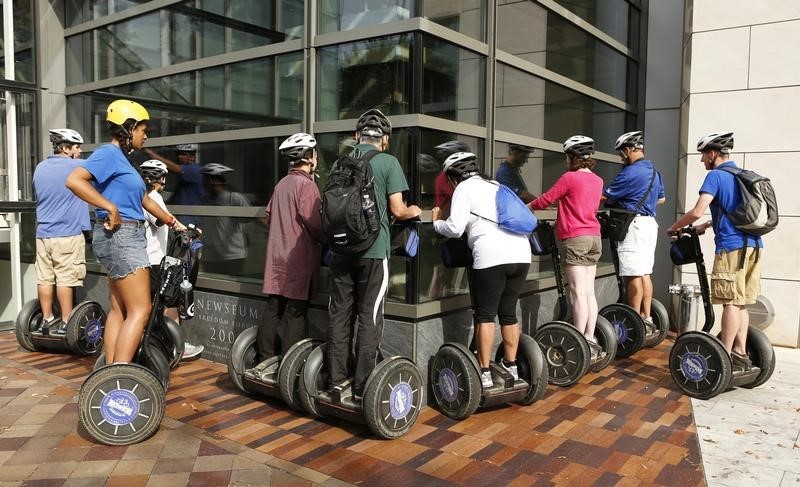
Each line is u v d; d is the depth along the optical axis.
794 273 5.85
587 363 4.54
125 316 3.89
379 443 3.57
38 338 5.43
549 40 5.57
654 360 5.42
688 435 3.76
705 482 3.16
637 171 5.30
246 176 5.12
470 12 4.61
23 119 6.56
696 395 4.41
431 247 4.30
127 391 3.46
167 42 5.76
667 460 3.41
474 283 4.04
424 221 4.20
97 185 3.55
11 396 4.32
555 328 4.63
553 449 3.53
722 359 4.26
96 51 6.50
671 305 6.88
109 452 3.40
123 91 6.18
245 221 5.12
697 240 4.50
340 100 4.50
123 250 3.59
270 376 4.11
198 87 5.48
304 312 4.20
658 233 7.03
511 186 5.10
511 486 3.08
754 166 6.00
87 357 5.39
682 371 4.47
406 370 3.64
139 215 3.68
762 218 4.30
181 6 5.60
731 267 4.42
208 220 5.42
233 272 5.24
